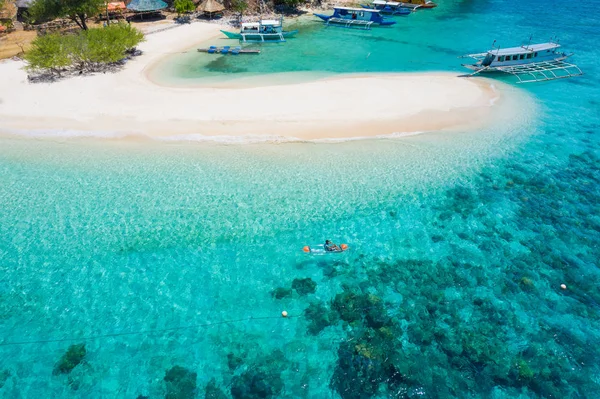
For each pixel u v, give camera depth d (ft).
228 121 100.89
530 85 124.57
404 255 66.28
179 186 80.18
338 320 56.03
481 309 57.16
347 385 48.21
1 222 71.41
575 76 129.90
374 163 87.25
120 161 87.25
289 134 96.17
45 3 140.36
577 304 57.67
